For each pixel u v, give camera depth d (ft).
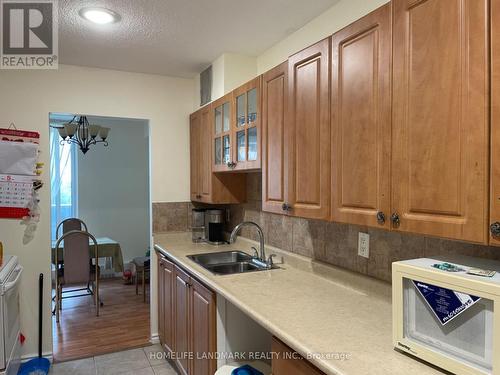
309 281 6.98
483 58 3.27
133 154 19.85
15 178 9.53
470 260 4.08
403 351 4.08
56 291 12.84
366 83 4.65
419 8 3.91
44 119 9.91
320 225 7.48
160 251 10.62
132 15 7.20
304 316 5.21
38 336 9.72
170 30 7.95
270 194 6.95
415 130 3.96
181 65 10.37
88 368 9.54
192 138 11.45
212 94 10.12
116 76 10.77
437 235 3.73
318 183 5.58
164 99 11.40
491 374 3.10
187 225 11.77
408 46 4.04
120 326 12.42
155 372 9.34
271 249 8.98
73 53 9.28
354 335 4.56
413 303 3.82
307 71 5.81
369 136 4.60
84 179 18.83
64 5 6.73
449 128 3.59
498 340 3.01
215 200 9.95
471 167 3.38
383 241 6.00
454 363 3.39
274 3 6.81
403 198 4.11
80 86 10.32
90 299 15.24
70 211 18.69
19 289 9.33
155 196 11.35
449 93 3.59
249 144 7.92
